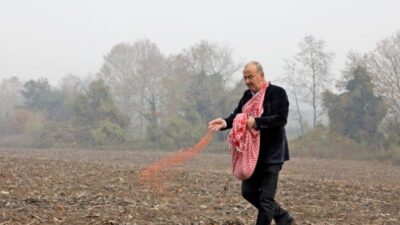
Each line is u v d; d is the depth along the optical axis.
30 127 74.94
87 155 45.72
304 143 54.81
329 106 56.78
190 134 65.56
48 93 91.00
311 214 9.96
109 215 8.70
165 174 18.70
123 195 11.77
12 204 9.52
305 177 24.55
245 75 6.73
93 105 71.88
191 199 11.55
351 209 10.98
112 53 87.38
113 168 21.08
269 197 6.67
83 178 15.74
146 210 9.47
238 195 12.60
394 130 53.28
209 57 70.62
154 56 84.25
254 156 6.56
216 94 69.12
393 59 54.91
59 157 40.56
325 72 70.12
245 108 6.73
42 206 9.52
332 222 9.07
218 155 51.06
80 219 8.16
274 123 6.49
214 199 11.66
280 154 6.66
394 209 11.27
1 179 14.28
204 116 69.25
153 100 77.69
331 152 52.31
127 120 72.69
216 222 8.41
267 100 6.65
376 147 52.19
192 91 69.50
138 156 44.97
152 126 69.00
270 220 6.70
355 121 55.31
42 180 14.48
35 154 45.31
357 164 42.38
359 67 55.75
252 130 6.54
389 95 54.62
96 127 70.44
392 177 28.34
